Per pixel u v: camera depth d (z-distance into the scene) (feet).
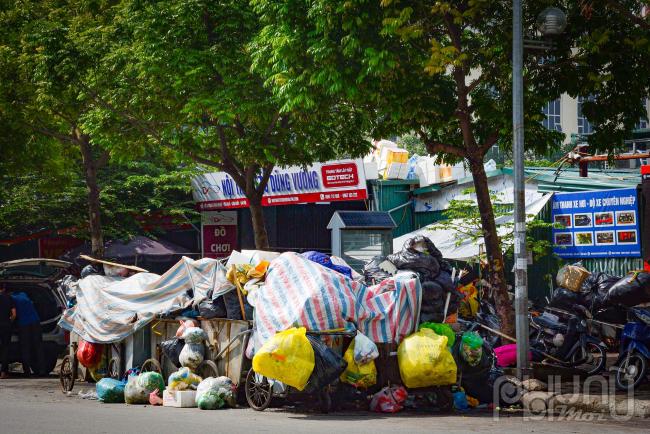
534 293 83.20
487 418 39.88
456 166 100.58
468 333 43.88
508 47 54.19
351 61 52.16
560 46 55.98
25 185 109.70
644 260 70.08
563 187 87.61
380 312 42.45
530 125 55.57
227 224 116.98
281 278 43.01
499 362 50.85
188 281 50.29
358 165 103.09
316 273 42.16
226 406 44.29
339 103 65.82
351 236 89.30
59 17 80.84
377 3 50.70
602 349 52.80
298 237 114.11
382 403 41.78
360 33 50.96
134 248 108.68
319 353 40.19
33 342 68.85
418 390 42.42
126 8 69.82
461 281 68.95
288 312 41.57
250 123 73.15
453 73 54.54
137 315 51.29
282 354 39.50
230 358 45.11
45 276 74.38
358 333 41.65
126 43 71.20
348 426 36.14
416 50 52.80
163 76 67.51
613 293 53.42
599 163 111.86
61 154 103.09
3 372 67.26
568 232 81.92
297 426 36.09
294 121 68.95
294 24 54.03
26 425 36.86
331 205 112.98
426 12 53.06
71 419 39.19
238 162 79.77
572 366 52.70
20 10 81.61
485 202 55.62
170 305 49.75
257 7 56.13
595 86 54.13
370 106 58.54
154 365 50.42
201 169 115.14
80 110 81.30
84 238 110.11
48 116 88.94
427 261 45.29
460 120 55.31
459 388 43.19
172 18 66.69
